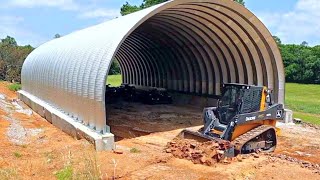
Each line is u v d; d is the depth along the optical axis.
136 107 22.42
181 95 24.31
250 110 11.10
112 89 27.06
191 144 10.59
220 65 20.58
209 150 9.97
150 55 27.20
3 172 8.32
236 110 11.14
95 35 15.08
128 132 14.50
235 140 10.46
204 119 11.88
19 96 27.42
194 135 11.23
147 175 8.70
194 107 22.14
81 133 12.17
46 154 10.50
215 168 9.36
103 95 11.54
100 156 10.28
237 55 19.06
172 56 24.55
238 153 10.42
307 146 12.32
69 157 9.52
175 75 25.22
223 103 11.66
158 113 19.80
